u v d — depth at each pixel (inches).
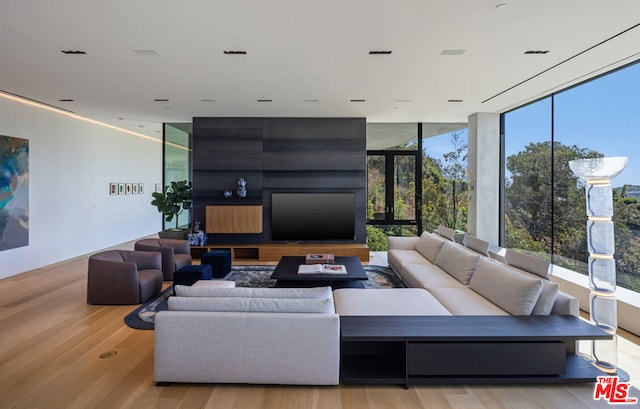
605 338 91.7
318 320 92.0
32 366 104.0
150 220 388.8
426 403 86.4
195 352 92.3
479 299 122.9
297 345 92.0
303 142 262.4
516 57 142.3
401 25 114.3
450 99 210.2
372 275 213.0
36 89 188.4
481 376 93.0
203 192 263.1
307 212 261.3
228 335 92.1
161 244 220.1
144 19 109.8
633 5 101.7
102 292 158.4
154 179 396.8
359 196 263.9
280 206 260.8
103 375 99.1
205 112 246.7
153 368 103.0
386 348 106.4
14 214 211.6
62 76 165.3
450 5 101.7
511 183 241.9
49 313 148.5
